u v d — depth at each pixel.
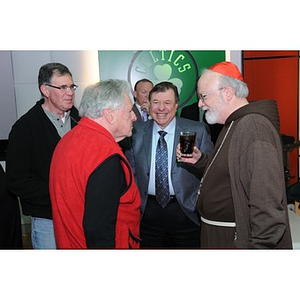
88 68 4.73
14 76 4.62
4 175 1.90
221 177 1.55
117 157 1.37
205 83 1.58
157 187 2.12
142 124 2.22
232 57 4.92
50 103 2.01
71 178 1.37
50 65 1.97
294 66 5.15
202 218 1.71
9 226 1.90
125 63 4.75
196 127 2.20
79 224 1.41
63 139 1.51
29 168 1.95
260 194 1.34
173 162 2.11
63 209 1.41
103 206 1.33
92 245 1.34
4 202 1.87
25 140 1.91
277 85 5.18
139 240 1.57
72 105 2.13
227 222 1.57
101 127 1.43
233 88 1.55
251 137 1.40
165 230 2.18
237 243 1.48
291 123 5.28
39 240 2.03
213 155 1.64
